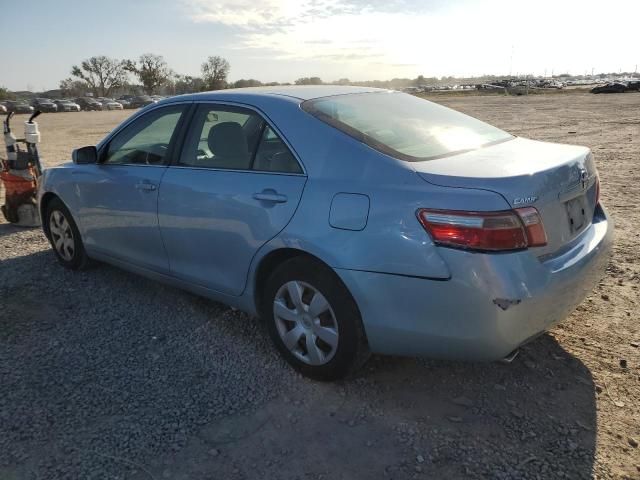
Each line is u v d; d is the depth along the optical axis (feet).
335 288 9.55
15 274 16.37
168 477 8.05
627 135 51.57
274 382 10.48
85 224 15.24
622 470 8.00
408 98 12.84
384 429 9.06
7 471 8.17
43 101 195.93
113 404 9.78
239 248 10.93
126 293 14.82
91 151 14.56
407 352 9.23
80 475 8.08
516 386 10.19
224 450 8.61
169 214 12.31
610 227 10.84
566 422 9.11
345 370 9.88
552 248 8.87
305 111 10.61
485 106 122.83
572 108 102.27
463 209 8.18
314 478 8.01
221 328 12.71
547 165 9.09
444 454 8.43
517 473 7.98
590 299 13.70
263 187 10.43
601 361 10.90
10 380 10.56
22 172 21.59
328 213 9.40
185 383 10.46
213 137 11.81
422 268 8.45
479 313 8.21
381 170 9.17
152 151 13.25
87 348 11.82
